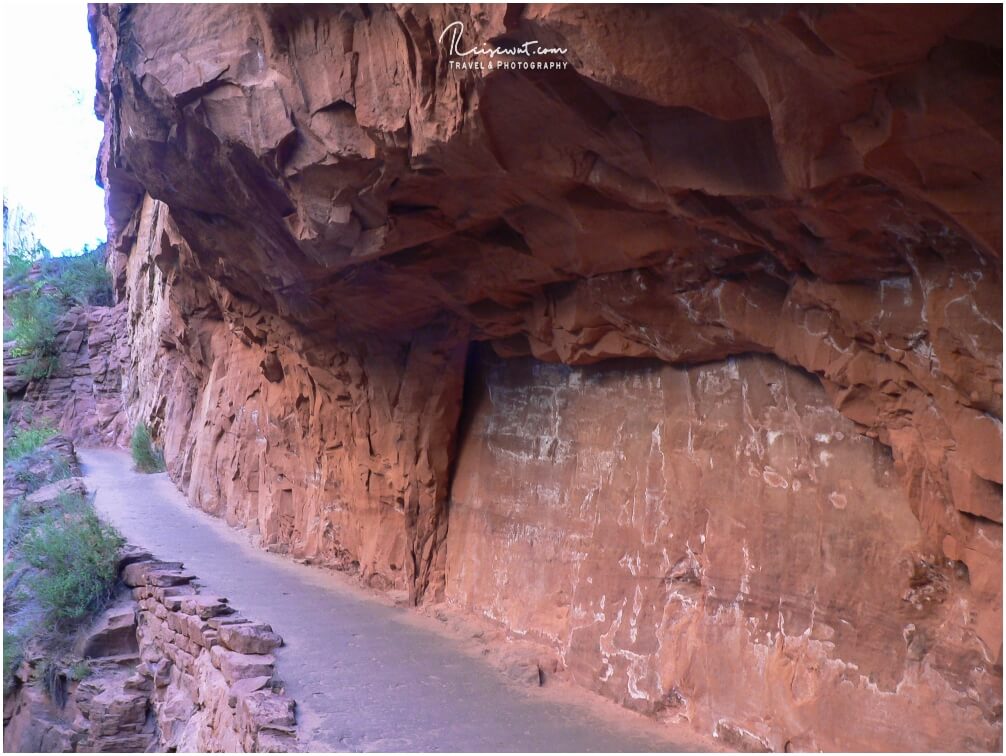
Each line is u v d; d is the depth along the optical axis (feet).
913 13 12.56
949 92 13.39
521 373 33.76
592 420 29.78
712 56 15.30
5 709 43.14
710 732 23.62
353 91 22.06
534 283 27.71
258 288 40.83
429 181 23.34
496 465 34.40
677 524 25.85
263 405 53.78
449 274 29.66
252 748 25.21
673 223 21.29
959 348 16.69
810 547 21.90
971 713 17.88
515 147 20.56
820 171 15.93
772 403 23.39
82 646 41.60
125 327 99.76
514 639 31.40
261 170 27.78
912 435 18.88
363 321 36.32
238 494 56.80
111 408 98.73
